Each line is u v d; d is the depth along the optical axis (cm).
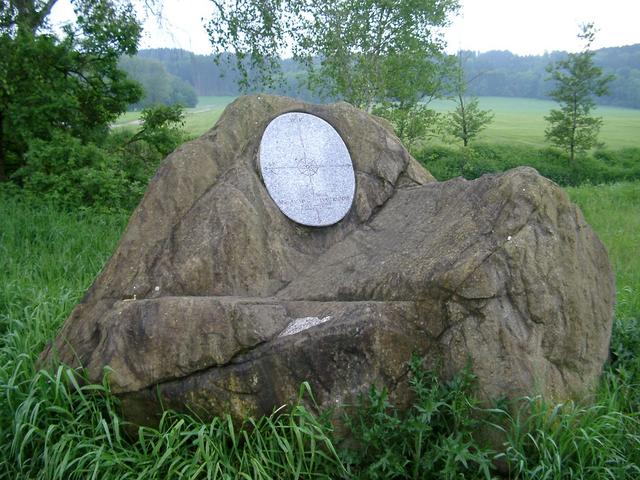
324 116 532
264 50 1456
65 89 1290
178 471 345
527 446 357
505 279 374
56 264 686
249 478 335
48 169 1073
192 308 379
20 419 365
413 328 373
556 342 382
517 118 4728
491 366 365
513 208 390
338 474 353
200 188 481
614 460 353
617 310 560
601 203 1370
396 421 347
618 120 4750
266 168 493
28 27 1272
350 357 365
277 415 365
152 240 457
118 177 1103
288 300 419
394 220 482
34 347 452
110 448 363
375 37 1603
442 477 340
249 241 452
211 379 368
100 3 1330
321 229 493
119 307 398
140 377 374
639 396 421
